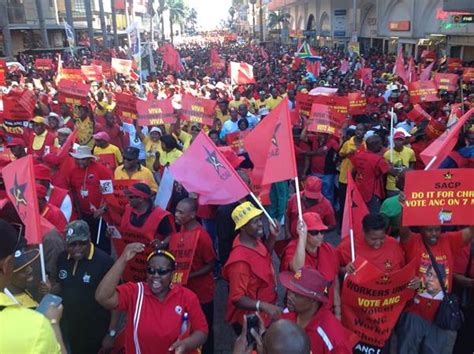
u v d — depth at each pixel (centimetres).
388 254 426
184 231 470
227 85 1905
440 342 417
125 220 503
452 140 468
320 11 6022
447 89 1372
